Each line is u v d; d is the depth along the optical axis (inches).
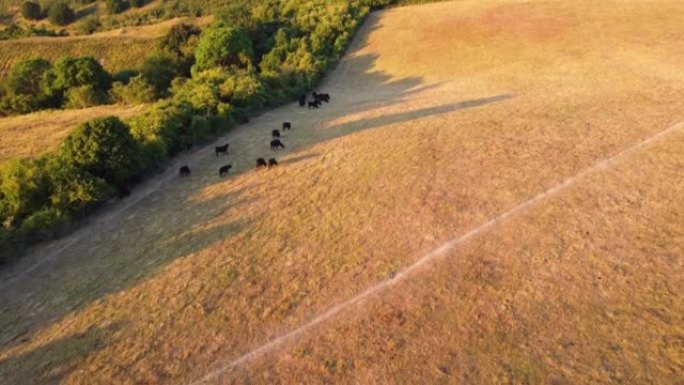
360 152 1206.9
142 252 892.0
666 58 1716.3
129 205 1096.2
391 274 740.7
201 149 1395.2
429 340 609.3
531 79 1700.3
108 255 896.3
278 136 1389.0
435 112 1446.9
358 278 743.1
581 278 680.4
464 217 863.1
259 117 1657.2
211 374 603.2
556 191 905.5
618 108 1267.2
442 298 674.8
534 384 534.0
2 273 871.7
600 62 1780.3
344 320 661.9
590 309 625.6
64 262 889.5
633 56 1786.4
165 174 1251.2
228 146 1392.7
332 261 792.9
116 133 1121.4
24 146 1412.4
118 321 712.4
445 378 554.9
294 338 643.5
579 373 539.8
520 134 1179.3
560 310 629.6
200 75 1838.1
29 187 1011.3
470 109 1429.6
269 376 590.2
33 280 844.0
